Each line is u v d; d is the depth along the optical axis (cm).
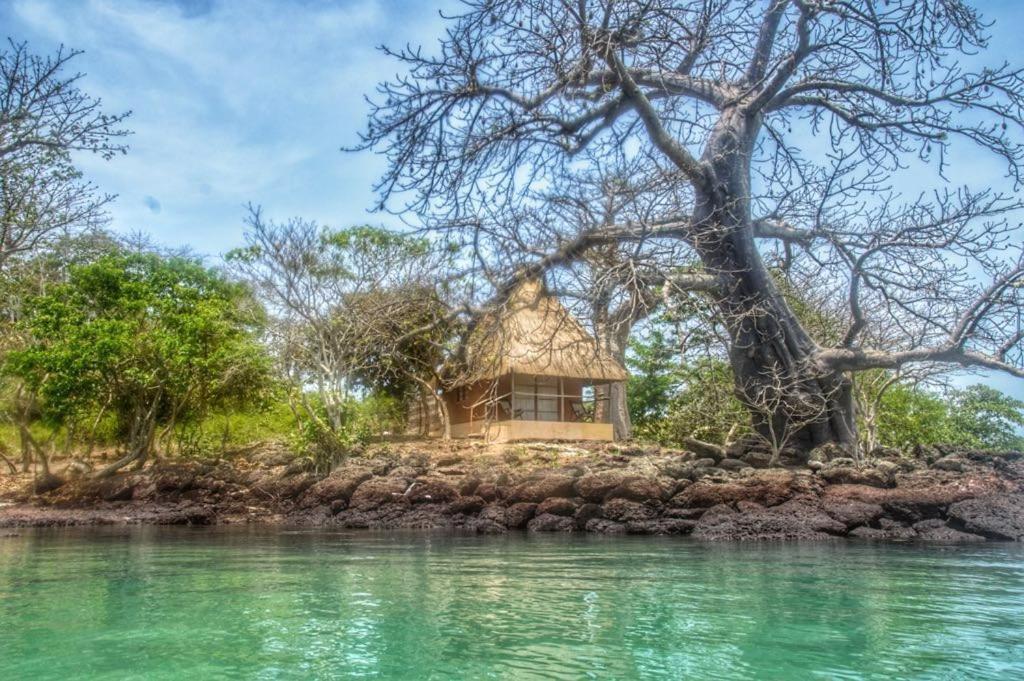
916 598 588
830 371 1614
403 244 2270
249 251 2502
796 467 1523
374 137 1498
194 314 2283
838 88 1777
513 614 513
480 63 1466
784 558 889
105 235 2580
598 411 2853
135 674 364
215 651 408
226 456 2375
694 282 1585
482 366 1786
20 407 2450
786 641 438
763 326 1638
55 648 415
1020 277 1493
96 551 985
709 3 1495
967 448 1562
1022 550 1008
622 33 1502
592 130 1658
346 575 718
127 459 2241
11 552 968
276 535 1311
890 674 372
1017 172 1681
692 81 1780
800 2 1584
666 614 514
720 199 1630
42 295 2305
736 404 1908
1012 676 369
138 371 2194
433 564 820
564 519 1405
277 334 2239
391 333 2016
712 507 1352
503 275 1509
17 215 1580
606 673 370
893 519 1268
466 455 1894
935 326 1700
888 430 2378
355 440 2041
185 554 936
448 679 358
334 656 399
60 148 1384
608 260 1475
